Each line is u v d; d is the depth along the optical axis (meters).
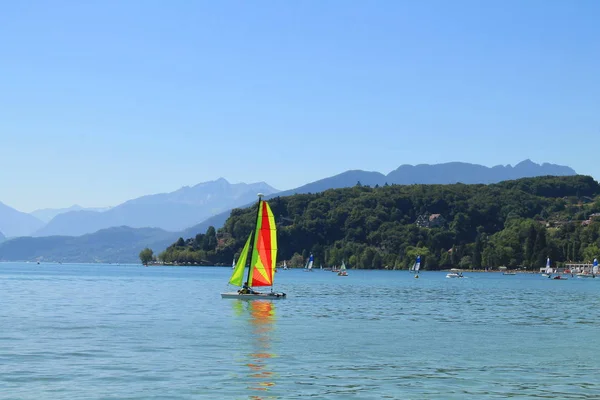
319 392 40.31
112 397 38.53
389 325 76.25
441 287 198.75
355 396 39.50
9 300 112.06
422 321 82.12
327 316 86.62
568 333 70.44
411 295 146.50
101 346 56.44
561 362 51.31
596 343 62.09
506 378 45.00
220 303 106.56
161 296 127.94
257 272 112.25
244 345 57.91
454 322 81.50
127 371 45.59
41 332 65.75
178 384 41.81
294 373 45.66
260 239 111.19
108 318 80.44
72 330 67.50
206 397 38.78
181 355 52.19
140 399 38.16
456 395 40.03
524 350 57.25
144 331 67.12
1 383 41.62
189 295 131.75
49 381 42.28
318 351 55.16
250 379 43.53
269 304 106.19
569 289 193.12
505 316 91.75
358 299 126.69
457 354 54.59
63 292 141.25
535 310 104.06
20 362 48.53
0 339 60.38
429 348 57.69
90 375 44.12
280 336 64.44
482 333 69.56
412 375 45.59
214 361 49.72
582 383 43.66
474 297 142.12
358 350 55.94
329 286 193.62
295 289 168.50
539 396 40.06
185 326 72.00
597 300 134.12
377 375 45.44
